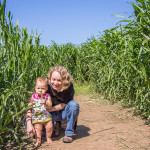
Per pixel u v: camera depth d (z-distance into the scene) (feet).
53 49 25.11
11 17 8.93
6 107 8.14
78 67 25.98
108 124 10.55
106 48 17.39
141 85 11.10
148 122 10.41
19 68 9.36
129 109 13.33
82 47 27.09
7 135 8.54
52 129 8.49
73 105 8.36
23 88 9.08
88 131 9.52
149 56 9.64
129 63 11.56
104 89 18.22
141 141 8.02
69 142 8.09
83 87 23.31
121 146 7.59
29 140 8.23
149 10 8.75
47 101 8.11
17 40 8.95
